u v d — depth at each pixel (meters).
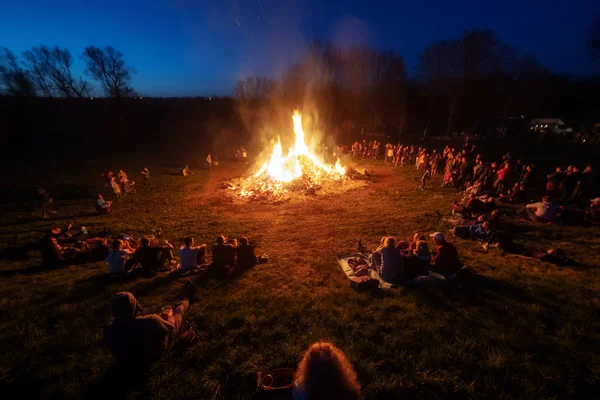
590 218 11.20
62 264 9.73
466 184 17.78
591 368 4.27
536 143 36.12
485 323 5.34
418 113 60.19
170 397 4.04
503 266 7.86
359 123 62.19
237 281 7.60
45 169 29.69
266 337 5.18
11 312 6.44
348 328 5.35
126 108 52.72
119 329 4.28
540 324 5.27
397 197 17.23
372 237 10.94
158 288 7.37
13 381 4.45
